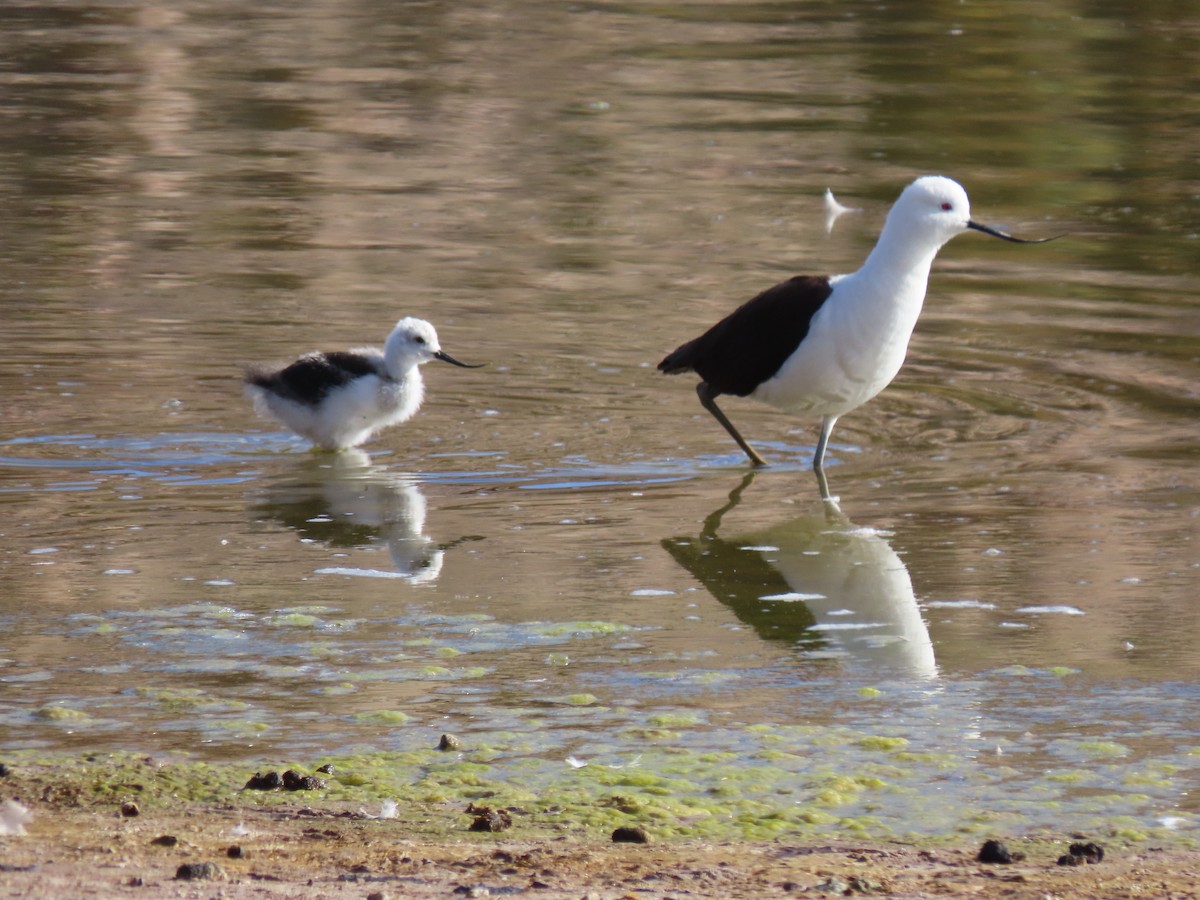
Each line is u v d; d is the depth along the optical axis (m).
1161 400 15.27
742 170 25.20
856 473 13.39
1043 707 8.69
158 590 10.52
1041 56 32.72
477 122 28.25
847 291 13.09
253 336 17.36
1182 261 20.47
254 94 30.05
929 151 26.30
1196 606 10.20
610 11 37.72
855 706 8.73
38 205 22.84
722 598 10.46
